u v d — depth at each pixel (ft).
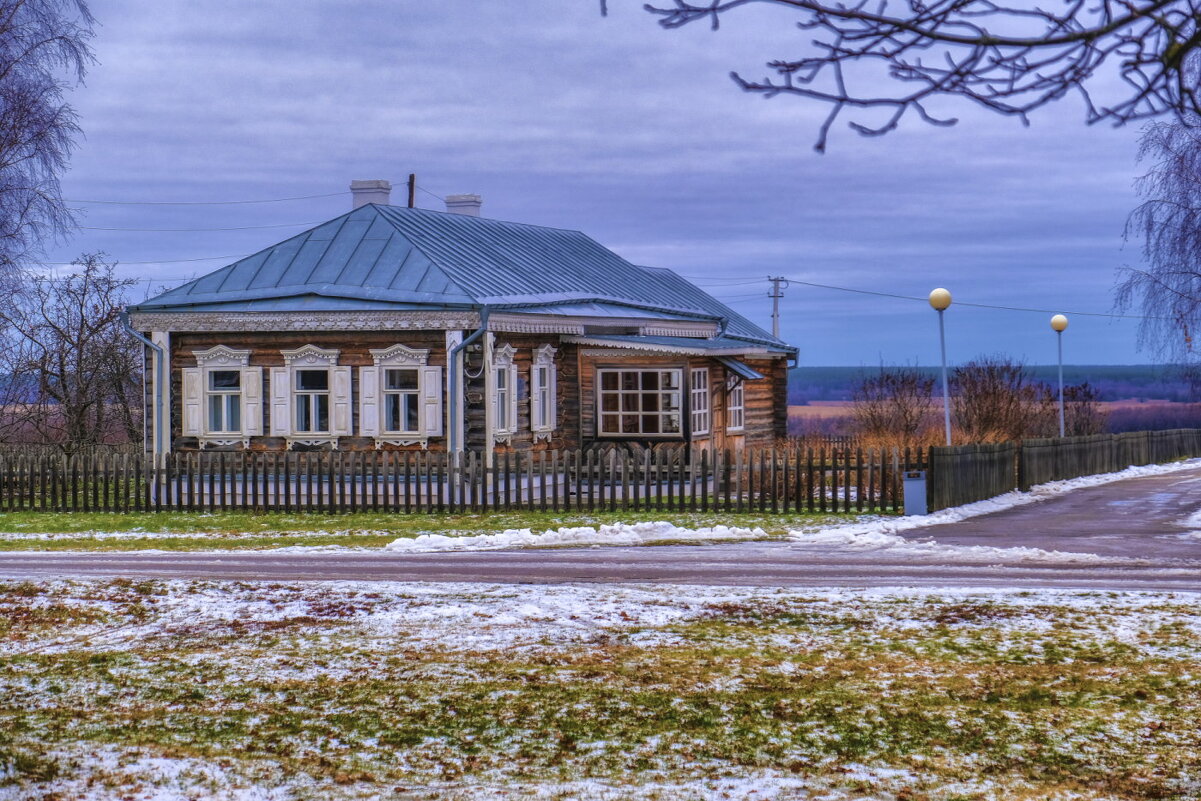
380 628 50.01
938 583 58.75
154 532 84.64
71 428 142.92
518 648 46.21
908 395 176.04
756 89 15.03
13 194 95.20
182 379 104.83
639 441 111.24
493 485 91.76
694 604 53.78
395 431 99.91
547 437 109.40
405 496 92.02
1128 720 36.86
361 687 41.14
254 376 102.94
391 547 75.46
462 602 54.39
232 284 108.78
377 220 113.19
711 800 30.48
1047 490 108.06
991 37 14.52
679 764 33.35
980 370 177.27
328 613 52.95
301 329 100.73
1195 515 85.51
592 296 117.60
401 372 100.17
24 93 95.40
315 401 102.12
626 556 69.72
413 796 30.68
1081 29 14.42
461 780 32.04
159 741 35.53
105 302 146.10
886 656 44.70
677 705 38.60
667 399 110.83
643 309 124.16
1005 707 38.29
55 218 97.86
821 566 64.80
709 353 111.86
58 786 31.17
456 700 39.37
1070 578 59.93
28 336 138.51
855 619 50.52
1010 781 31.94
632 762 33.53
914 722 36.83
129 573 64.28
